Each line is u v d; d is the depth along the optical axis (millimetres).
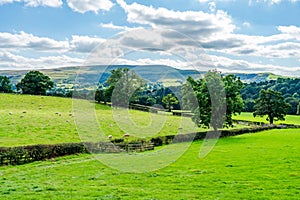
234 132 56094
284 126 78125
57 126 52031
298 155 33469
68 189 20344
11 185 21516
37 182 22500
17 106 69375
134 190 20062
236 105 56500
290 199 18281
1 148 31109
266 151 36906
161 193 19391
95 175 24641
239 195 19047
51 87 97062
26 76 101438
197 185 21422
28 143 41281
